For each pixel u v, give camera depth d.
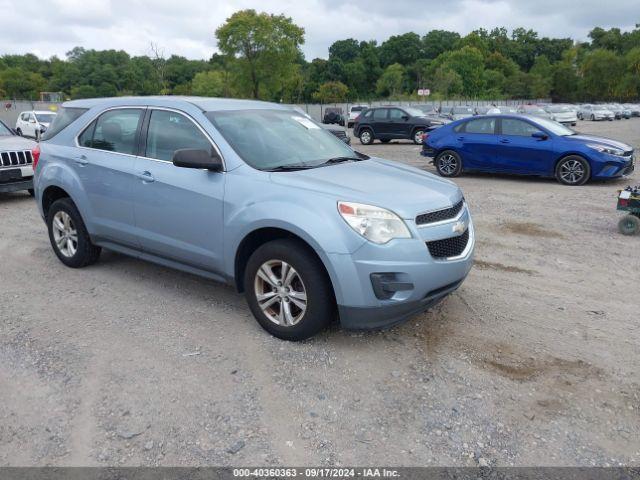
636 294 5.07
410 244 3.63
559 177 11.44
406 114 23.89
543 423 3.13
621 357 3.87
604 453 2.89
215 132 4.38
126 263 5.95
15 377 3.58
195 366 3.71
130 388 3.45
